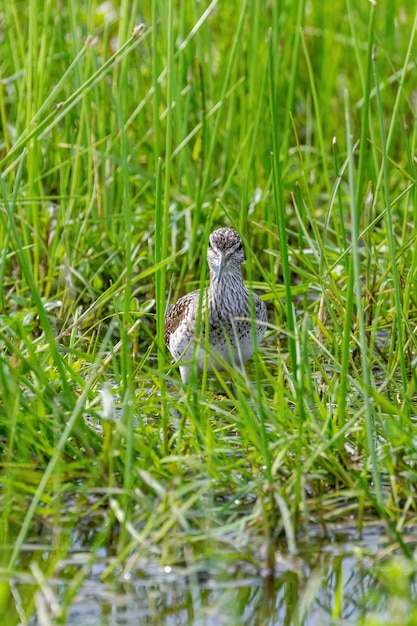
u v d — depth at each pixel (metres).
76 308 14.97
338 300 12.77
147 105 18.06
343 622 8.26
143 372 13.14
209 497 9.38
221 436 10.65
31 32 14.25
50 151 17.19
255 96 16.88
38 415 9.70
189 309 13.46
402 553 9.01
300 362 9.98
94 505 9.47
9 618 8.26
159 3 15.75
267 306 16.16
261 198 16.52
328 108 19.48
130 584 8.62
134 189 17.55
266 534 8.98
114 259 15.77
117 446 9.73
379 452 10.01
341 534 9.34
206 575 8.73
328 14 20.08
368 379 10.11
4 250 11.32
